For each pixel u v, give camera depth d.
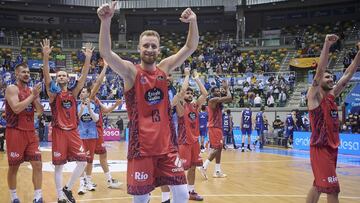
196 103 7.02
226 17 35.50
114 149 17.52
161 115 3.40
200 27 36.00
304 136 17.72
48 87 5.98
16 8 34.03
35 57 30.98
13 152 5.74
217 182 8.52
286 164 12.08
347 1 30.88
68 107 6.07
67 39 34.75
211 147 9.13
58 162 5.92
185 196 3.42
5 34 33.50
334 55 25.77
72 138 6.05
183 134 6.67
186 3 34.81
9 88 5.59
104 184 8.20
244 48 31.02
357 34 27.69
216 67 27.42
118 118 25.14
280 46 30.00
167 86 3.47
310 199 4.77
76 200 6.49
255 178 9.14
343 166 11.77
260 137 18.95
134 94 3.34
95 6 35.00
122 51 32.41
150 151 3.32
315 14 32.59
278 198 6.71
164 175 3.39
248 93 23.67
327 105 4.66
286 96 22.75
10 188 5.93
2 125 17.09
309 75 23.39
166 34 36.16
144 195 3.36
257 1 33.41
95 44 34.16
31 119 5.85
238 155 15.15
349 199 6.75
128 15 36.09
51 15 35.59
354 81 19.88
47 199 6.50
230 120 18.56
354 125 16.64
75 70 28.81
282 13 33.84
